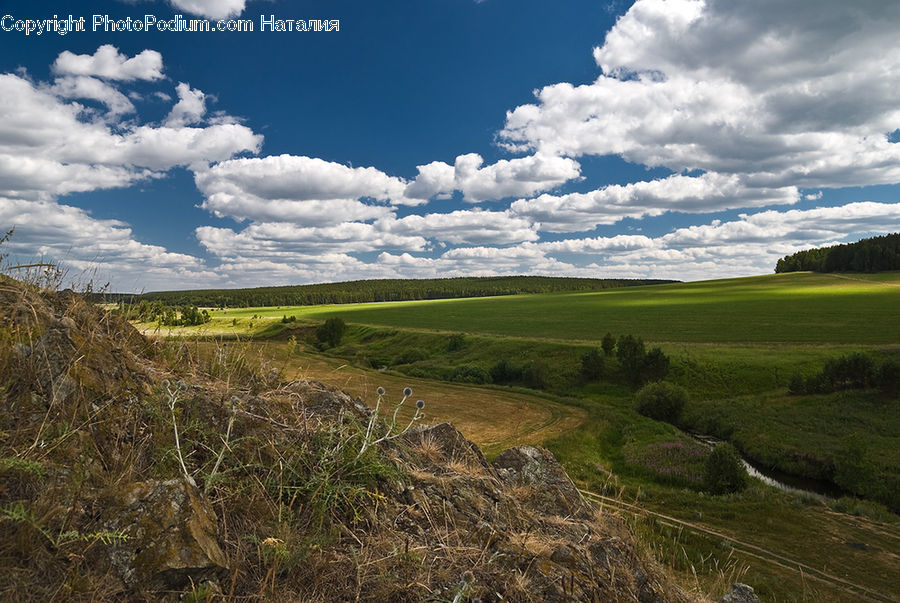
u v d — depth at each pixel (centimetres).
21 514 168
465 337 8969
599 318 10575
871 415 4303
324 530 259
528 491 434
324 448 309
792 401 4928
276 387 394
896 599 1616
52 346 265
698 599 409
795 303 10862
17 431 215
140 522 195
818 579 1719
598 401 5522
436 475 371
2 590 159
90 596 169
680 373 6119
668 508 2388
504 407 4553
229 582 207
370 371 6144
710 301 12312
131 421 265
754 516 2328
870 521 2342
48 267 350
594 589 287
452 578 251
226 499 247
